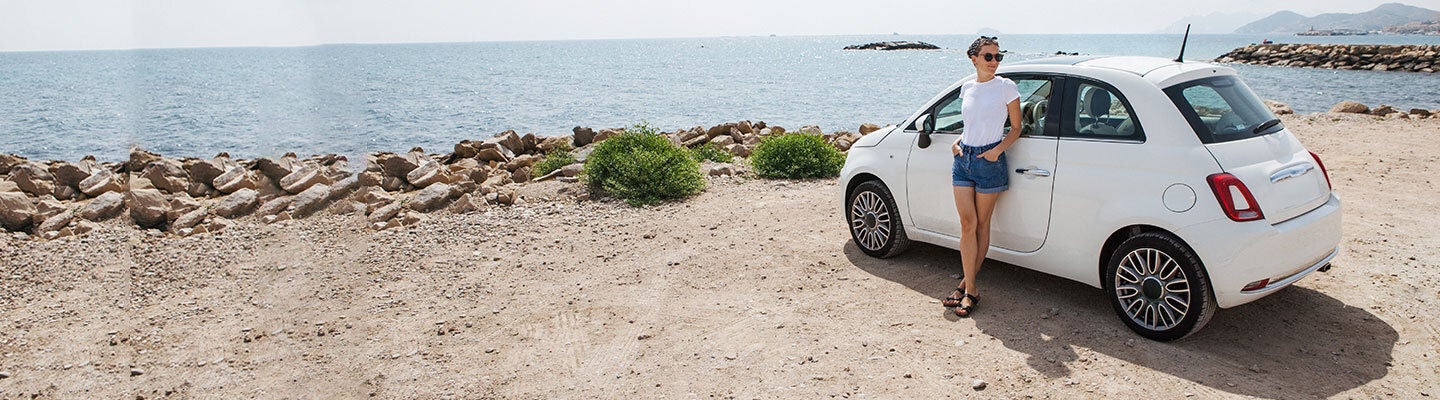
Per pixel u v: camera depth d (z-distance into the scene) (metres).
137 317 4.87
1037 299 5.16
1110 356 4.29
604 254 6.50
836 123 27.34
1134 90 4.40
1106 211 4.43
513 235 7.10
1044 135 4.79
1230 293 4.08
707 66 89.12
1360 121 13.88
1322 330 4.57
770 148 10.15
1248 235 3.98
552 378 4.23
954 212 5.27
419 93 44.88
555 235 7.11
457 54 177.25
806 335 4.70
